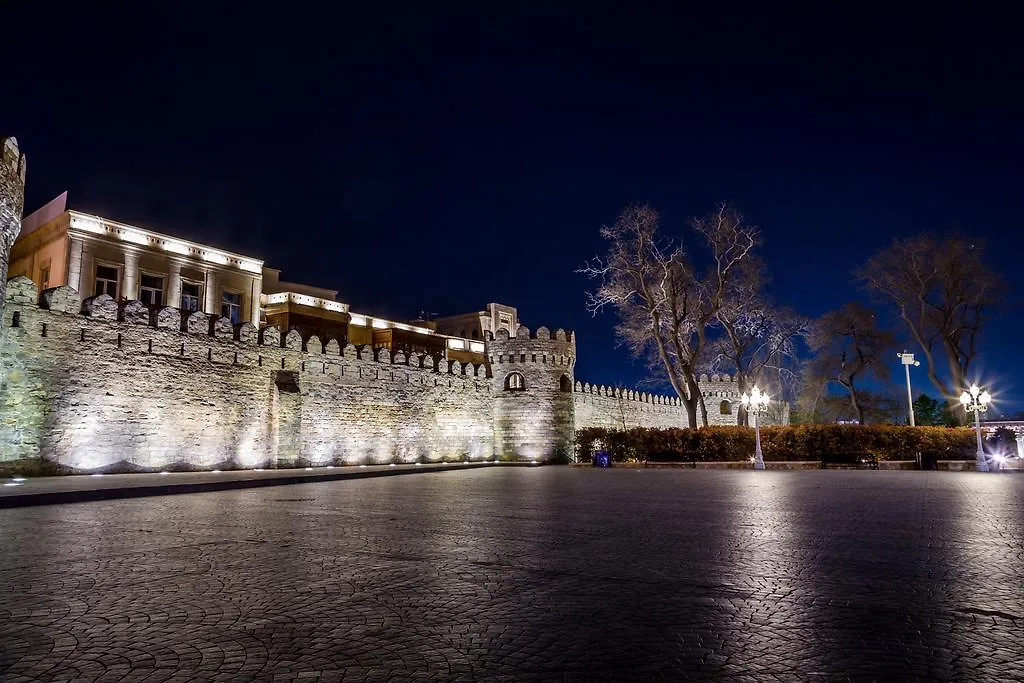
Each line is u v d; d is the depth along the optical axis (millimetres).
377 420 39000
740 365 47188
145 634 5055
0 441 23891
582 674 4195
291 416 34219
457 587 6555
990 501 14656
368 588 6523
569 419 46250
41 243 34844
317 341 36469
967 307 45281
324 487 21000
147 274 35438
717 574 7074
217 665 4383
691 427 40750
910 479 23172
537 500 15852
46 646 4773
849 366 55875
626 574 7113
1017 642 4766
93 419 26750
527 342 45969
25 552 8547
